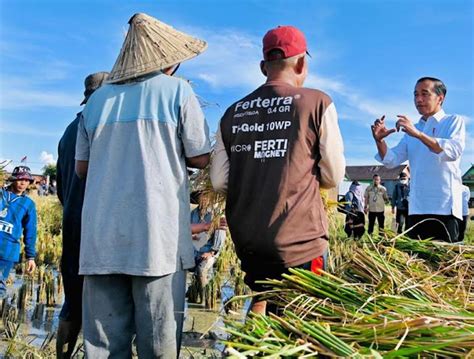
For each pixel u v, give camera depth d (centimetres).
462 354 225
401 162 524
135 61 334
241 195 333
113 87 340
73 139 440
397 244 412
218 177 352
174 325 325
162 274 315
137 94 332
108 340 328
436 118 502
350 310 273
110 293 329
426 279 320
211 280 844
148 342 322
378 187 1688
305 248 323
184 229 331
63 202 454
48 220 1530
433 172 495
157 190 320
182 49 343
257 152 330
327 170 330
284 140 324
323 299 288
